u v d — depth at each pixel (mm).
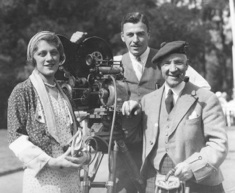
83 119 4145
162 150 3873
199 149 3834
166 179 3678
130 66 4590
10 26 22484
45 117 3451
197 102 3846
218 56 35469
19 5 22016
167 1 27250
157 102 3982
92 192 6422
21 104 3445
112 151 4145
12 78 21375
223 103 16094
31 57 3578
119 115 4008
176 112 3855
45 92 3492
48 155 3430
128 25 4500
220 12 33625
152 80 4559
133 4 24297
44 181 3434
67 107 3619
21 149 3371
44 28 21750
